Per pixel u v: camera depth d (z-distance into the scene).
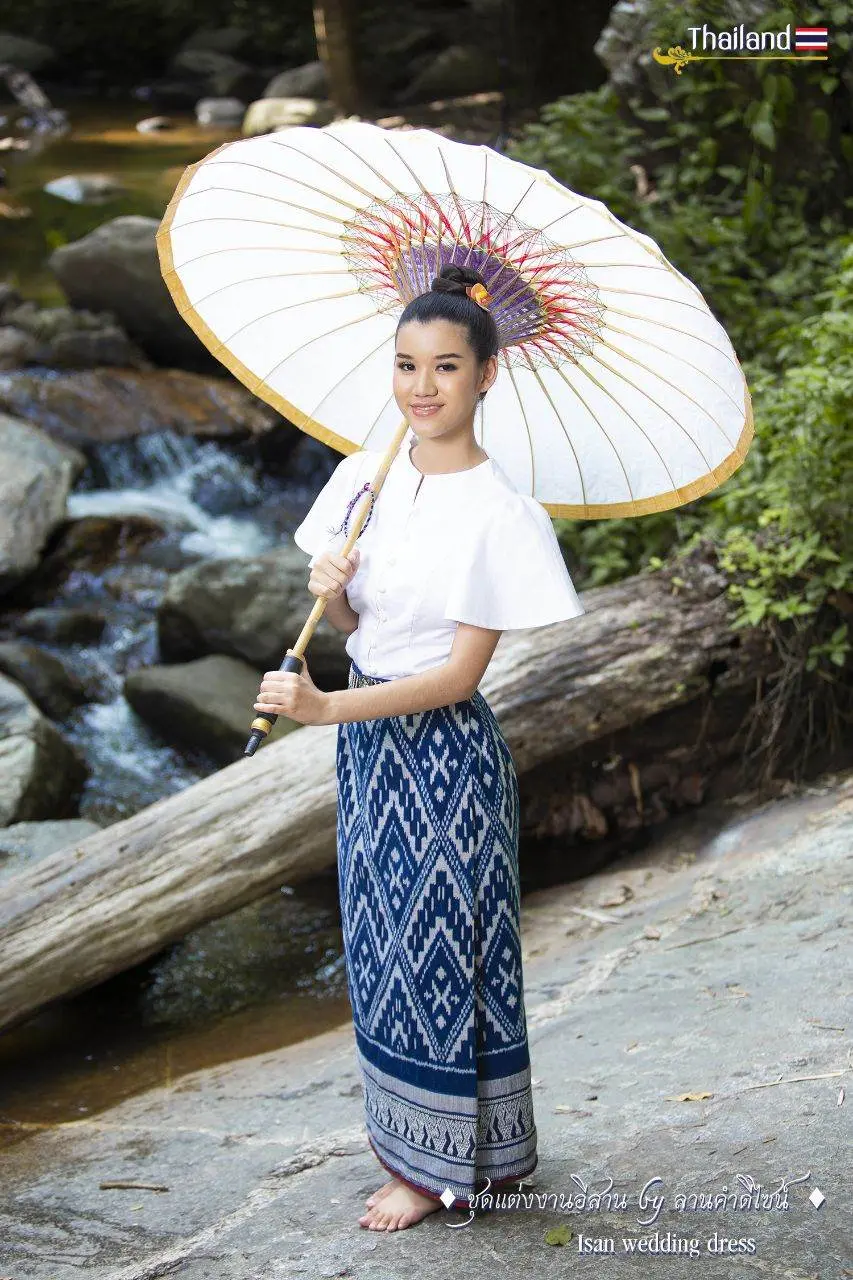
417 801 2.58
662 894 4.80
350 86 15.30
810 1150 2.73
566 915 4.88
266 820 4.62
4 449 8.20
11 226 13.37
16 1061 4.46
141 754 6.59
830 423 5.23
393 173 2.49
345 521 2.68
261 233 2.72
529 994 4.14
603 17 12.96
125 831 4.56
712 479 2.71
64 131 17.94
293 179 2.59
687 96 7.36
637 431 2.74
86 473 8.95
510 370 2.74
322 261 2.73
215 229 2.71
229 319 2.86
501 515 2.52
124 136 17.64
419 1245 2.66
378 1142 2.78
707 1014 3.57
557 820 5.55
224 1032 4.60
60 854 4.51
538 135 7.80
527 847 5.54
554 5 12.86
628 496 2.84
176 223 2.68
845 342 5.46
